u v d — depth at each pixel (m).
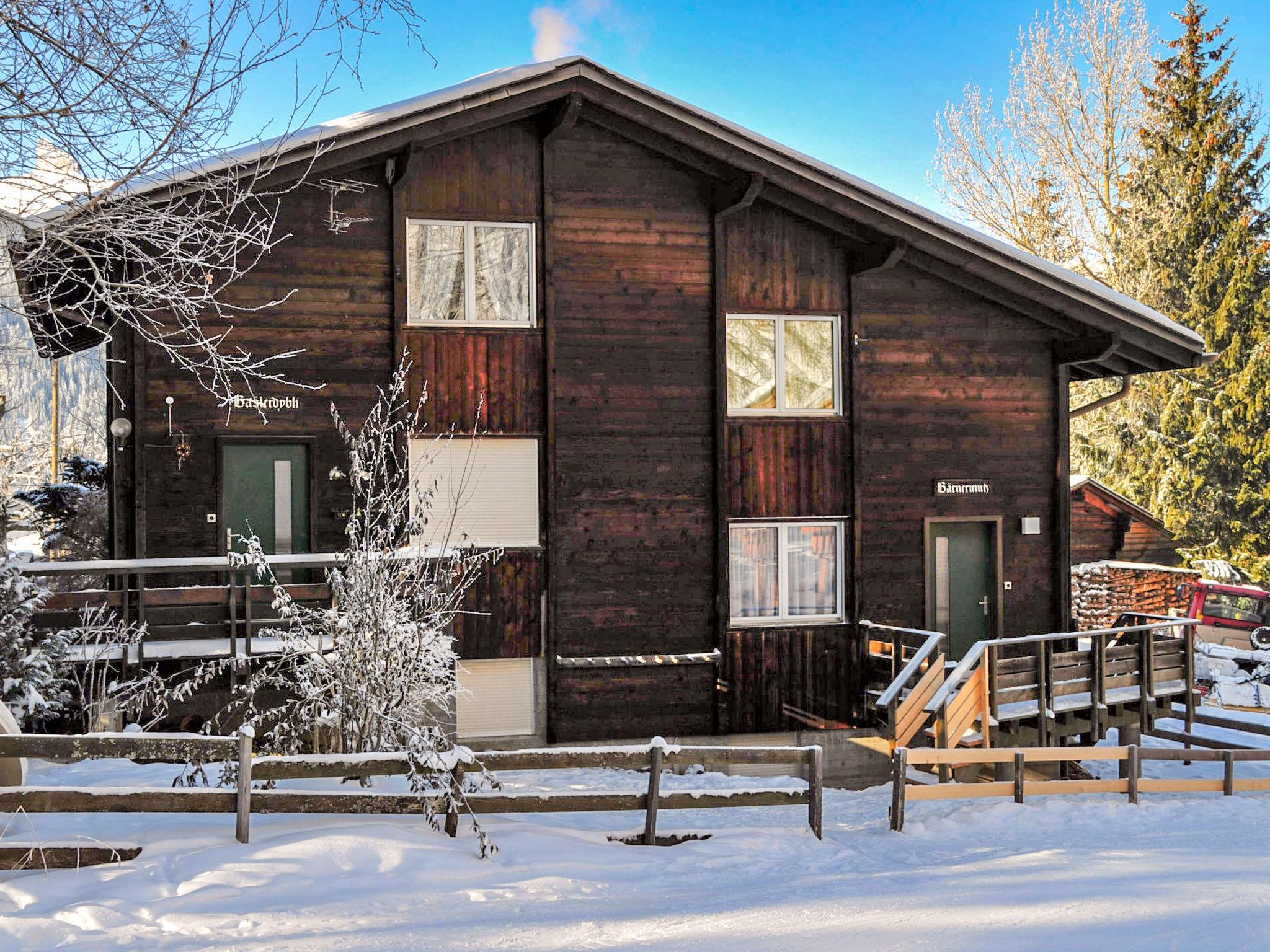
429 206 13.57
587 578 13.91
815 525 14.95
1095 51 34.62
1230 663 23.36
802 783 13.62
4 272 7.85
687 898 6.67
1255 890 6.28
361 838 7.12
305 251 13.17
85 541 22.61
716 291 14.39
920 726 13.05
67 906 5.84
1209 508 34.69
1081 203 35.53
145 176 8.19
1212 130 36.72
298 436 13.06
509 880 6.95
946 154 35.81
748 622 14.54
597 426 14.02
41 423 14.45
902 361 15.27
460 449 13.59
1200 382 35.62
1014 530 15.70
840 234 14.93
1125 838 9.93
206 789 7.02
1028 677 13.80
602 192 14.14
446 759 7.54
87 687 10.62
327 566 11.10
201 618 10.99
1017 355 15.77
